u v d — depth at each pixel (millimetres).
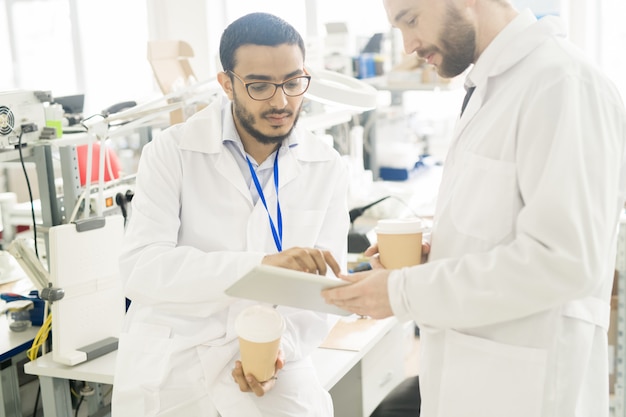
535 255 1153
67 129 2564
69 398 2016
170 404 1685
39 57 4965
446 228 1350
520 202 1251
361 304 1301
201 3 4449
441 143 4445
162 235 1703
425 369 1417
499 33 1300
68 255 1937
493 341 1292
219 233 1759
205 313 1678
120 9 4707
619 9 3674
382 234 1466
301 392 1721
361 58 3725
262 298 1393
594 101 1188
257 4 4473
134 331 1758
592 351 1354
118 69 4801
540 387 1262
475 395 1312
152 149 1790
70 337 1959
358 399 2201
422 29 1312
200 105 2598
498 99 1298
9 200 2842
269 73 1635
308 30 4395
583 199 1140
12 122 2107
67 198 2160
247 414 1649
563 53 1240
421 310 1243
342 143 3607
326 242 1899
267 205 1813
